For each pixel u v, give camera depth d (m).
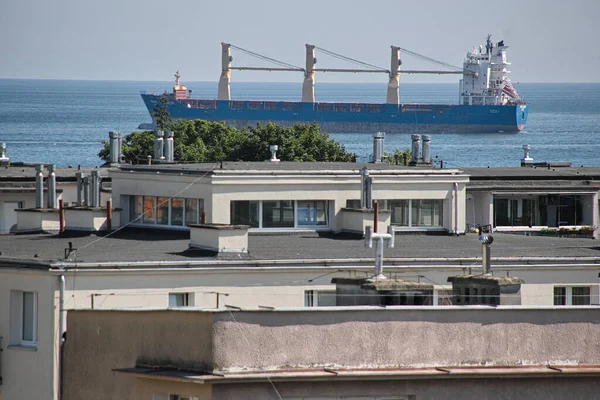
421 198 138.12
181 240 124.50
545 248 121.69
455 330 73.12
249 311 68.81
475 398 72.75
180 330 70.94
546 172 199.00
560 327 74.88
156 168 134.25
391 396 71.06
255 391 68.25
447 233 138.50
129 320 75.44
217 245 108.12
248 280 101.94
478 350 73.44
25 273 96.31
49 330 94.81
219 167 137.50
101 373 78.06
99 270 96.44
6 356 96.56
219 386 67.75
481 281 89.25
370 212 128.12
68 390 81.31
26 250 111.94
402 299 83.31
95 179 134.25
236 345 68.50
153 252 109.56
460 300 90.50
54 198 137.88
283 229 129.88
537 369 73.62
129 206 135.75
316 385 69.31
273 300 102.50
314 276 103.75
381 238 85.88
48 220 132.62
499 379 73.00
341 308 70.81
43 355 94.81
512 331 74.19
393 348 71.69
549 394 74.06
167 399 70.88
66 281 95.38
